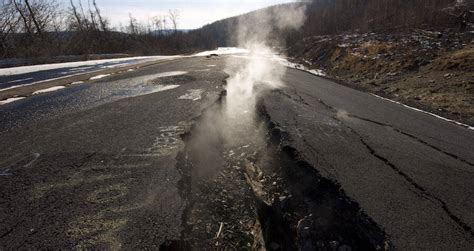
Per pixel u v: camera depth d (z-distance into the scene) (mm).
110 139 5320
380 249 3000
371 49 18078
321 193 4098
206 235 3641
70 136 5488
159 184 3863
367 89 12492
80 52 28781
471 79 10344
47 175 4074
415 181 4129
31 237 2936
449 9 23094
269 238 3926
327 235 3551
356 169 4441
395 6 31750
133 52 37969
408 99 10266
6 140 5371
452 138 6129
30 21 26641
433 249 2900
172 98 8422
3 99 8602
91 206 3402
